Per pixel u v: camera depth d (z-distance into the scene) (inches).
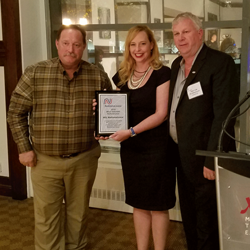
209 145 66.7
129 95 79.6
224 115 66.1
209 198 72.1
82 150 83.4
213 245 74.3
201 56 70.1
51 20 130.3
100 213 121.9
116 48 120.8
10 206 127.8
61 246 88.0
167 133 77.5
